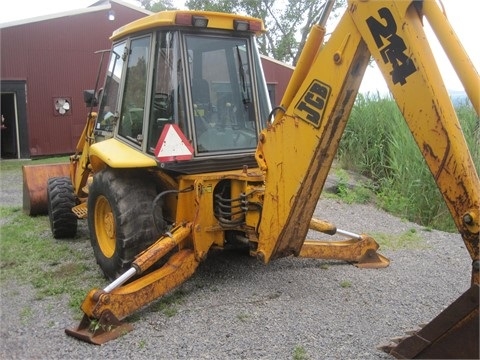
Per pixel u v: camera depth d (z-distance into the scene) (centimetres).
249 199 429
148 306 406
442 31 285
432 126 291
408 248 588
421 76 293
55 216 588
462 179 283
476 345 269
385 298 430
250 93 469
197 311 398
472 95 275
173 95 432
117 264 437
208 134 444
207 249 434
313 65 355
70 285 455
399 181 838
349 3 326
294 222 396
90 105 586
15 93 1467
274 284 452
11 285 458
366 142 1013
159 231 439
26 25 1460
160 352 341
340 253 502
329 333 365
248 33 469
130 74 483
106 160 436
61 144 1542
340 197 836
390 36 304
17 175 1198
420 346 289
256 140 469
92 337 354
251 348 345
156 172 449
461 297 272
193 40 437
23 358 333
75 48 1532
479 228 277
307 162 368
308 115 363
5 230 643
